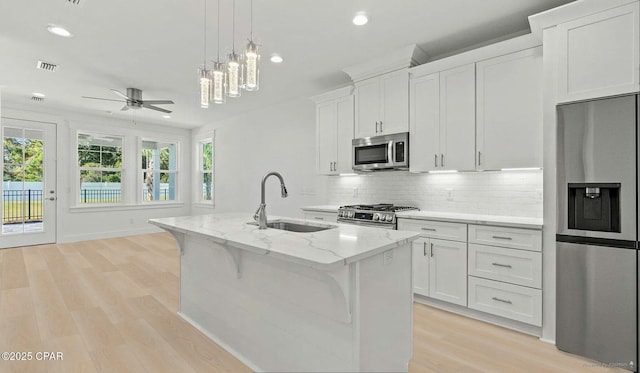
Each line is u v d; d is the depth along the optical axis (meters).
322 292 1.60
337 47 3.16
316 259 1.29
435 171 3.17
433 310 2.86
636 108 1.91
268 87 4.43
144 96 4.80
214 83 2.29
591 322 2.05
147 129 6.80
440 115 3.07
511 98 2.65
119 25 2.71
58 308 2.83
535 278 2.34
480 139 2.82
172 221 2.40
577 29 2.13
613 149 1.98
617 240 1.96
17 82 4.18
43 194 5.52
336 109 4.00
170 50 3.20
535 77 2.53
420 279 3.00
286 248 1.48
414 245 3.05
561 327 2.17
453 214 3.09
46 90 4.52
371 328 1.59
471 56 2.85
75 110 5.70
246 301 2.08
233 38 2.95
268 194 5.49
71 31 2.81
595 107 2.05
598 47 2.05
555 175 2.25
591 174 2.05
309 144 4.80
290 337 1.79
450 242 2.80
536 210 2.81
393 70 3.40
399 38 2.98
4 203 5.15
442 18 2.63
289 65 3.63
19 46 3.10
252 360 2.04
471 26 2.77
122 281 3.61
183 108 5.59
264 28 2.78
